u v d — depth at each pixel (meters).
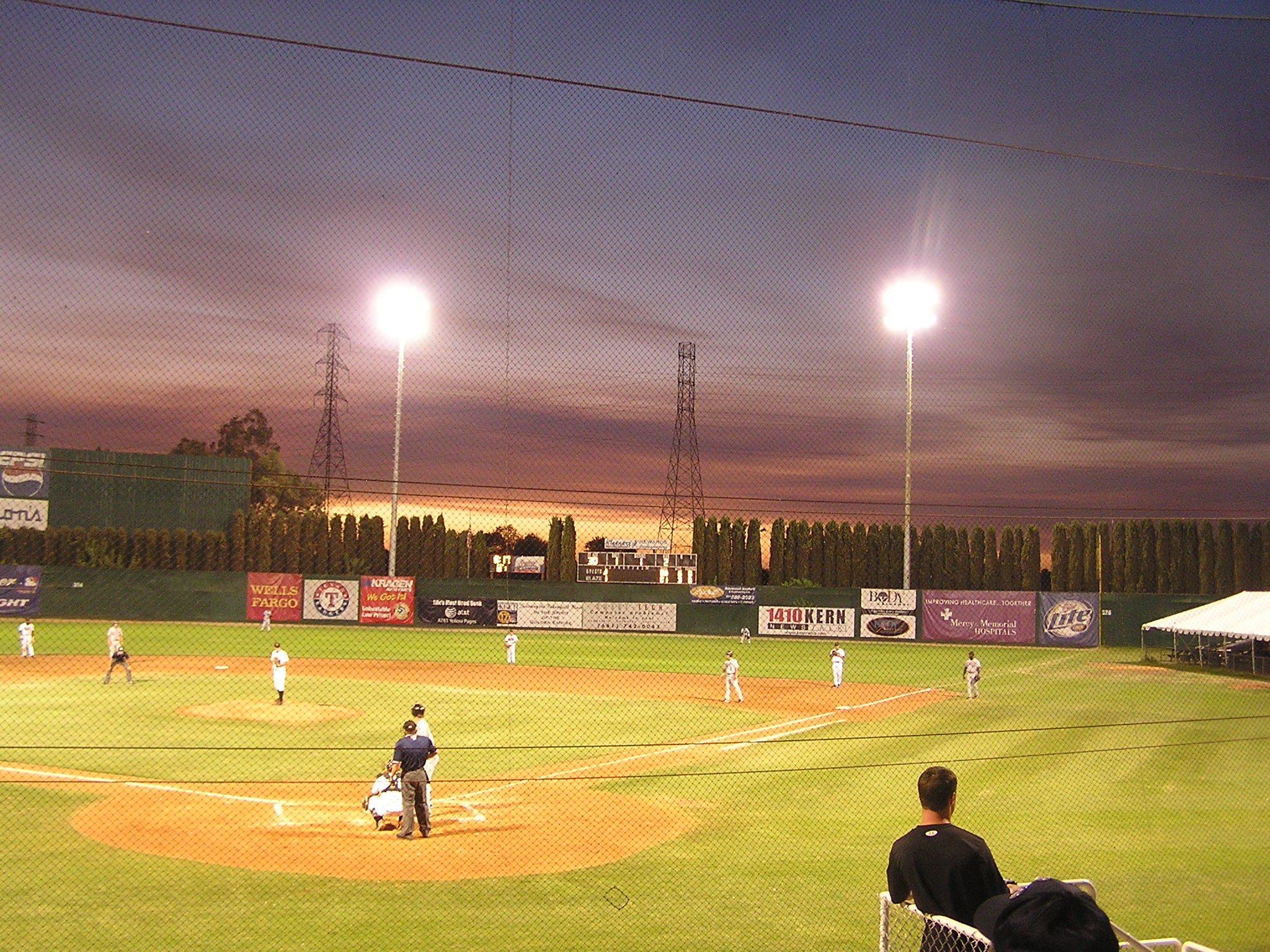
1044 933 4.41
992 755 19.34
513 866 11.54
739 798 15.39
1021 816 14.48
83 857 11.53
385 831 12.95
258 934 9.13
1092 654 45.09
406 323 16.30
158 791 15.09
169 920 9.48
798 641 50.94
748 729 22.78
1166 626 39.47
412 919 9.65
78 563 45.50
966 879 5.55
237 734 20.58
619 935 9.30
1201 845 12.95
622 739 21.05
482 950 8.84
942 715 25.53
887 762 18.50
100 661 34.69
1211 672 37.69
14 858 11.46
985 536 57.25
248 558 48.78
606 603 52.41
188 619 47.38
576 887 10.79
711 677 34.59
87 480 45.28
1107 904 10.55
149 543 46.56
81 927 9.27
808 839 12.98
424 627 51.31
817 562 57.62
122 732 20.56
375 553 51.88
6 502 44.41
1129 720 24.86
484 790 15.70
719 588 52.09
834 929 9.57
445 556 52.75
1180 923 9.95
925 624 49.81
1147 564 55.09
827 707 26.97
